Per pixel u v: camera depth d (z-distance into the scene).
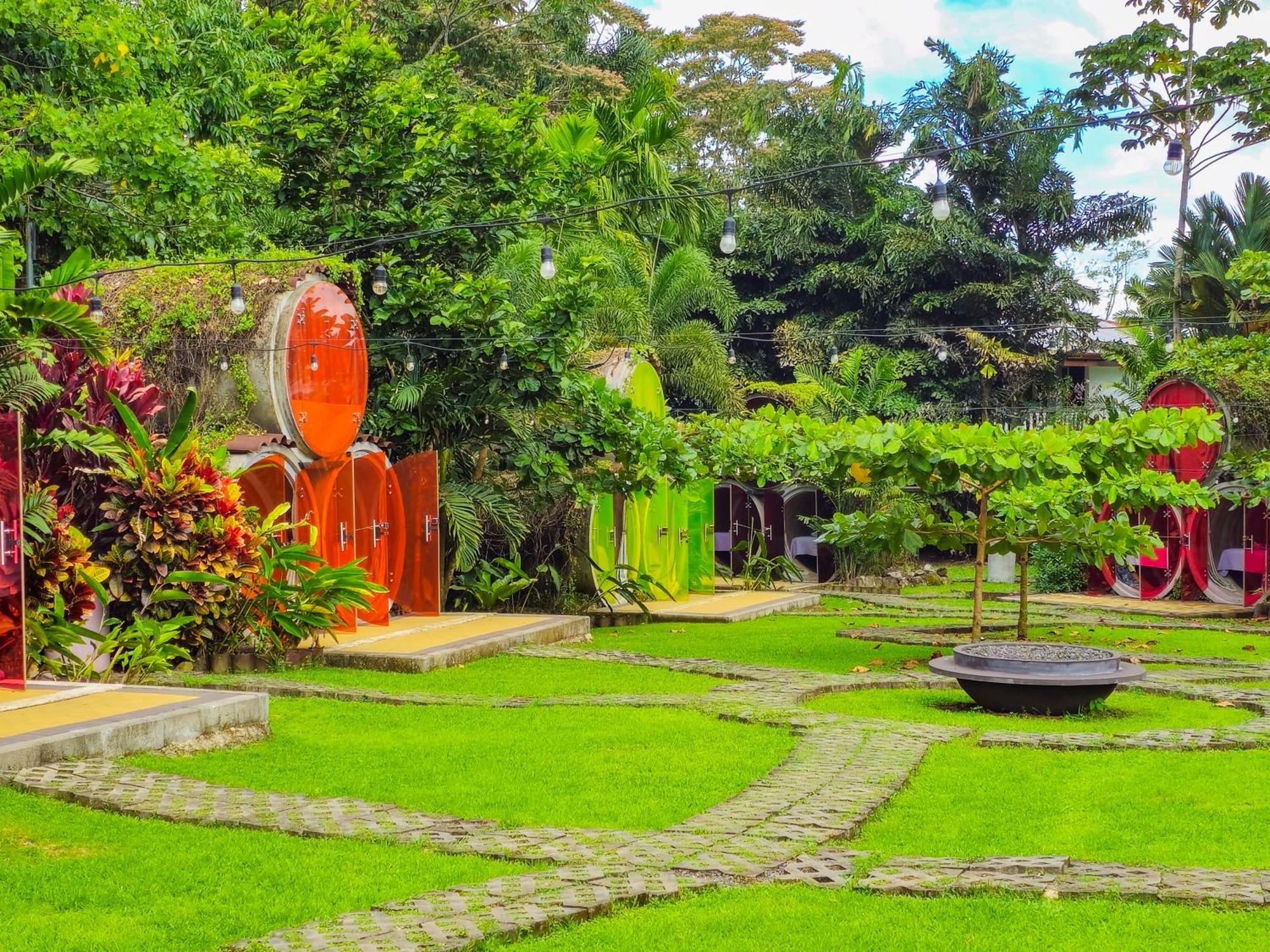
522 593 19.62
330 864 6.30
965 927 5.53
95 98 18.47
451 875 6.14
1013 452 13.61
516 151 18.50
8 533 9.55
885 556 26.83
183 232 17.42
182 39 21.20
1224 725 10.64
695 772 8.47
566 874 6.13
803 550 27.66
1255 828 7.19
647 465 18.00
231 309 12.91
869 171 37.78
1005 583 27.20
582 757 8.93
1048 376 35.78
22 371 9.61
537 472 17.69
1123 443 13.84
